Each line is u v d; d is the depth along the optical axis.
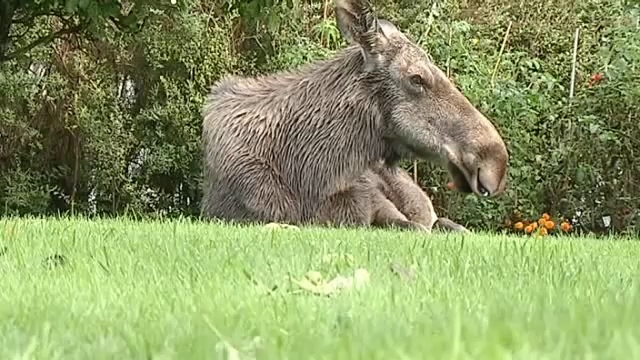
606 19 21.80
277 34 20.89
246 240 7.39
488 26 22.81
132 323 3.50
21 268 5.46
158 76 20.80
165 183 21.44
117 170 20.56
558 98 19.53
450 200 18.70
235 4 15.28
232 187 11.69
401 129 11.54
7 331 3.34
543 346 2.78
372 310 3.79
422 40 19.50
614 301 3.81
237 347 2.92
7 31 15.72
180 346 2.98
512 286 4.70
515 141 18.12
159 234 7.97
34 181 20.61
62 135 21.11
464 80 18.41
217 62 20.47
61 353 2.91
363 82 11.66
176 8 17.64
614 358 2.55
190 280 4.74
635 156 17.36
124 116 20.83
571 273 5.44
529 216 18.09
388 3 21.84
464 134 11.45
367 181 12.36
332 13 21.84
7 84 19.61
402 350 2.70
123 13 18.03
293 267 5.41
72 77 20.84
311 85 11.84
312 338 3.04
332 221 11.84
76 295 4.25
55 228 8.56
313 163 11.70
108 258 5.75
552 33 22.80
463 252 6.68
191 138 20.53
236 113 11.91
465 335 2.92
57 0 14.47
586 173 17.61
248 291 4.38
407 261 5.86
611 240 10.19
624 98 17.09
